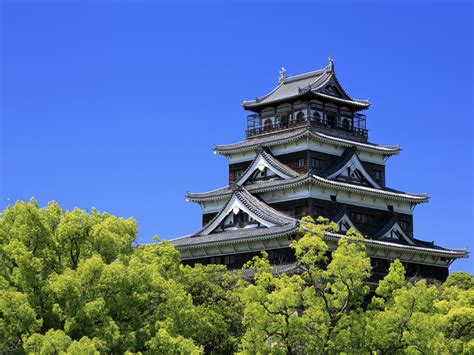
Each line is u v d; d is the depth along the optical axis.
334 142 107.56
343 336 65.31
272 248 98.06
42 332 60.00
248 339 66.38
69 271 59.66
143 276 62.09
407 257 107.62
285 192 103.69
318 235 69.44
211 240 102.25
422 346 64.94
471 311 70.56
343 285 67.50
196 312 66.06
